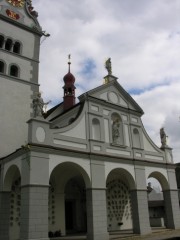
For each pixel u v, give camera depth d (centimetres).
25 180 1905
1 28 2955
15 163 2097
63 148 2108
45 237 1816
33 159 1916
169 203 2853
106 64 2844
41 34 3266
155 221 3225
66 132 2200
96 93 2586
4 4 3078
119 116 2719
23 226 1820
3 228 2153
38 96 2116
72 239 2198
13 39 3009
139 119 2903
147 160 2767
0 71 2817
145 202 2578
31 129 1984
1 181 2273
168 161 2992
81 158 2216
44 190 1905
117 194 2972
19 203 2377
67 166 2389
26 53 3059
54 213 2531
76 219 2861
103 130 2489
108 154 2434
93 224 2106
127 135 2722
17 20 3127
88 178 2203
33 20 3284
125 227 2908
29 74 2977
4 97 2692
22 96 2822
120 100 2800
